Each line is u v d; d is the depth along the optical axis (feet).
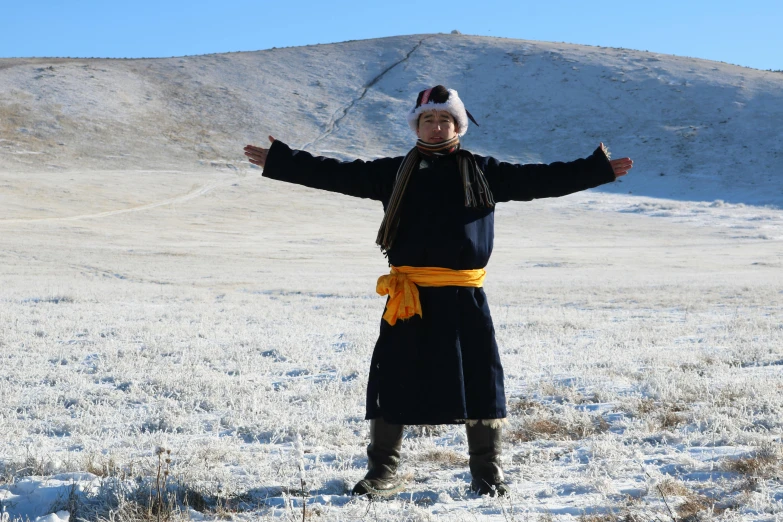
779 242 181.06
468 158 14.84
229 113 352.49
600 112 356.59
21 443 19.99
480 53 424.05
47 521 12.49
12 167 262.67
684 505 13.16
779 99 353.10
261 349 35.83
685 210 233.96
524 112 363.56
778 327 45.65
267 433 20.63
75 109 327.06
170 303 67.21
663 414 21.36
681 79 378.12
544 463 17.06
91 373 29.84
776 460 15.65
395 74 407.44
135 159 289.12
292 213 226.38
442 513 13.39
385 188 15.25
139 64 403.13
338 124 351.87
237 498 14.33
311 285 97.55
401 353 14.53
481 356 14.61
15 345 35.88
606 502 13.73
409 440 19.63
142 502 13.44
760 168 294.87
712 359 31.35
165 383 26.84
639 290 84.79
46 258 135.33
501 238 194.08
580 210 236.84
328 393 25.64
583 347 37.01
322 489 15.12
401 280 14.62
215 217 214.07
